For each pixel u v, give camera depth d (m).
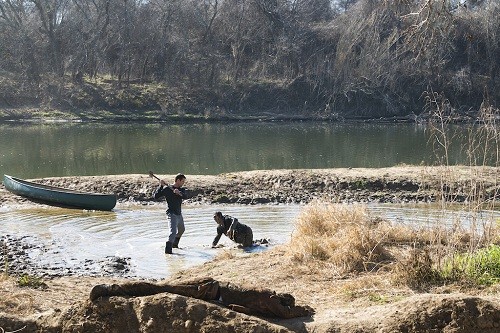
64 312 8.34
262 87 66.50
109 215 19.94
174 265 13.95
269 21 68.88
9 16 71.19
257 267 12.67
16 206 21.16
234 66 67.12
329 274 11.93
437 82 60.66
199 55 66.75
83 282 11.98
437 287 10.36
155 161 33.28
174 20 67.44
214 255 14.79
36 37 65.88
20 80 62.28
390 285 10.70
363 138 45.66
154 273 13.31
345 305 9.73
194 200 22.64
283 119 61.66
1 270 13.23
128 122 57.50
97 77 68.38
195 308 8.10
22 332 8.30
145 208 21.41
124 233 17.25
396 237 13.80
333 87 64.50
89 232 17.41
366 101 64.00
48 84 62.53
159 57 66.44
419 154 35.78
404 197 22.95
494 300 8.90
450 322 7.95
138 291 8.44
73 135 46.16
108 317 8.16
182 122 58.66
